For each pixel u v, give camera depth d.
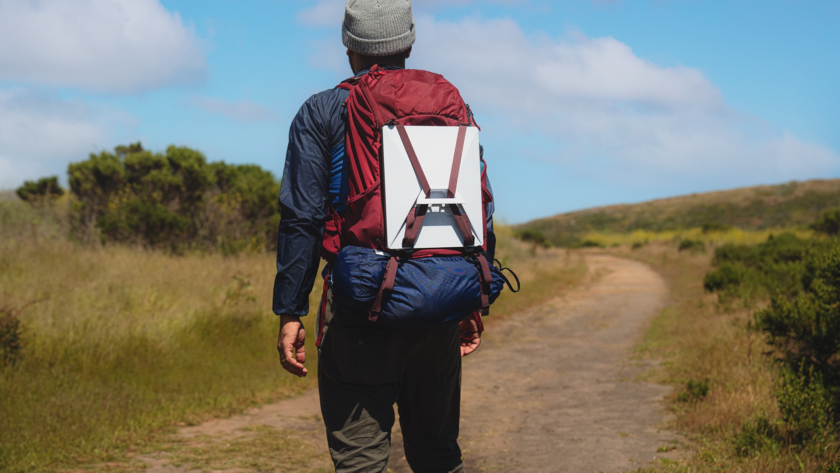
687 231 57.91
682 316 11.34
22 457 3.64
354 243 1.54
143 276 8.69
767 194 76.44
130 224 12.94
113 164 15.35
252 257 12.12
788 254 14.78
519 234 40.66
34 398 4.48
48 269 8.20
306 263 1.55
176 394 5.34
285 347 1.56
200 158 16.27
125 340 5.98
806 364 5.01
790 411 3.86
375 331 1.55
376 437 1.61
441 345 1.66
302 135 1.61
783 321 5.20
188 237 13.77
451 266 1.50
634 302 16.06
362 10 1.73
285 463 3.94
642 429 4.70
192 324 7.12
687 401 5.32
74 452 3.86
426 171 1.53
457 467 1.81
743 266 16.30
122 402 4.79
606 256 44.19
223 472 3.71
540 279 20.17
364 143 1.55
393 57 1.78
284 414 5.26
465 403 5.99
